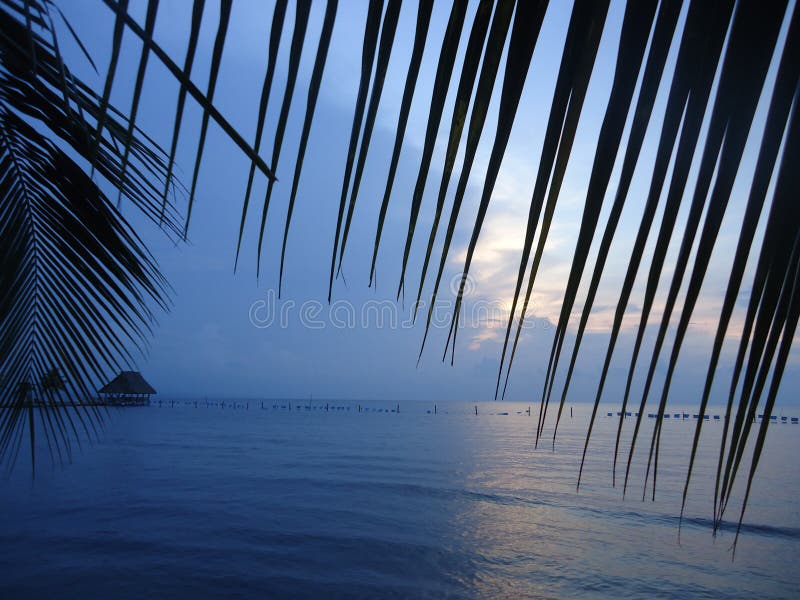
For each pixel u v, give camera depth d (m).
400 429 52.81
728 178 0.52
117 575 9.54
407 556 10.91
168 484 18.53
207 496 16.50
